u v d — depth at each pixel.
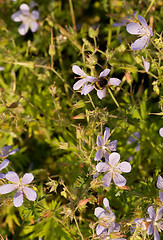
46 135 0.55
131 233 0.46
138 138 0.53
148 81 0.55
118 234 0.43
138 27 0.47
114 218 0.44
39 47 0.55
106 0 0.55
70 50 0.56
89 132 0.46
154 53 0.50
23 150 0.56
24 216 0.51
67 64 0.56
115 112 0.52
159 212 0.44
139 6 0.53
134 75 0.55
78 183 0.49
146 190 0.49
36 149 0.57
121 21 0.51
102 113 0.48
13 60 0.52
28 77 0.55
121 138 0.54
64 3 0.57
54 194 0.52
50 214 0.46
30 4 0.53
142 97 0.55
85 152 0.47
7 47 0.53
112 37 0.55
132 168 0.54
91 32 0.48
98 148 0.46
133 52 0.48
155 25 0.53
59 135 0.56
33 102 0.56
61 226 0.51
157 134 0.55
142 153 0.55
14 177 0.45
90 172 0.47
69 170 0.55
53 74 0.56
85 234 0.50
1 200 0.46
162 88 0.53
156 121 0.55
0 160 0.49
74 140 0.56
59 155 0.57
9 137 0.53
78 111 0.53
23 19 0.52
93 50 0.49
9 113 0.50
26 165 0.56
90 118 0.50
